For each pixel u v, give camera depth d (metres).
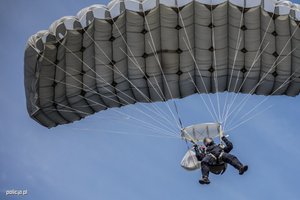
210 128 25.88
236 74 27.67
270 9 25.83
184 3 25.84
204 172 23.48
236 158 23.47
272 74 27.52
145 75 27.47
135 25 26.30
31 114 28.17
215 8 25.97
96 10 26.08
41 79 26.98
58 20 26.47
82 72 27.25
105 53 26.84
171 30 26.50
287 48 26.64
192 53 27.03
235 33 26.58
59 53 26.62
